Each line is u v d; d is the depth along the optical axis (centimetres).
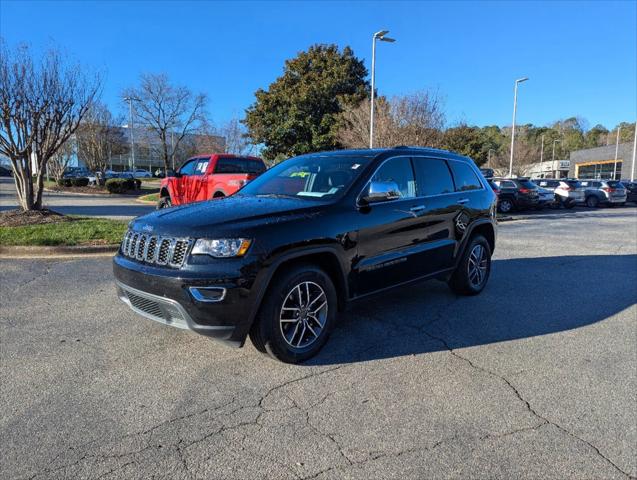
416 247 473
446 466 249
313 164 480
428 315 505
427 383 345
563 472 246
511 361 387
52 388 329
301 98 2864
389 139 1959
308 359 381
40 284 614
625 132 9581
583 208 2816
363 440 272
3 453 254
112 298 550
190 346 406
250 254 329
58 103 1120
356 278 409
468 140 2719
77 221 1090
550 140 10588
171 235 340
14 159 1123
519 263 828
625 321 496
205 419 292
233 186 1004
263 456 256
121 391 326
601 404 318
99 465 246
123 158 7556
